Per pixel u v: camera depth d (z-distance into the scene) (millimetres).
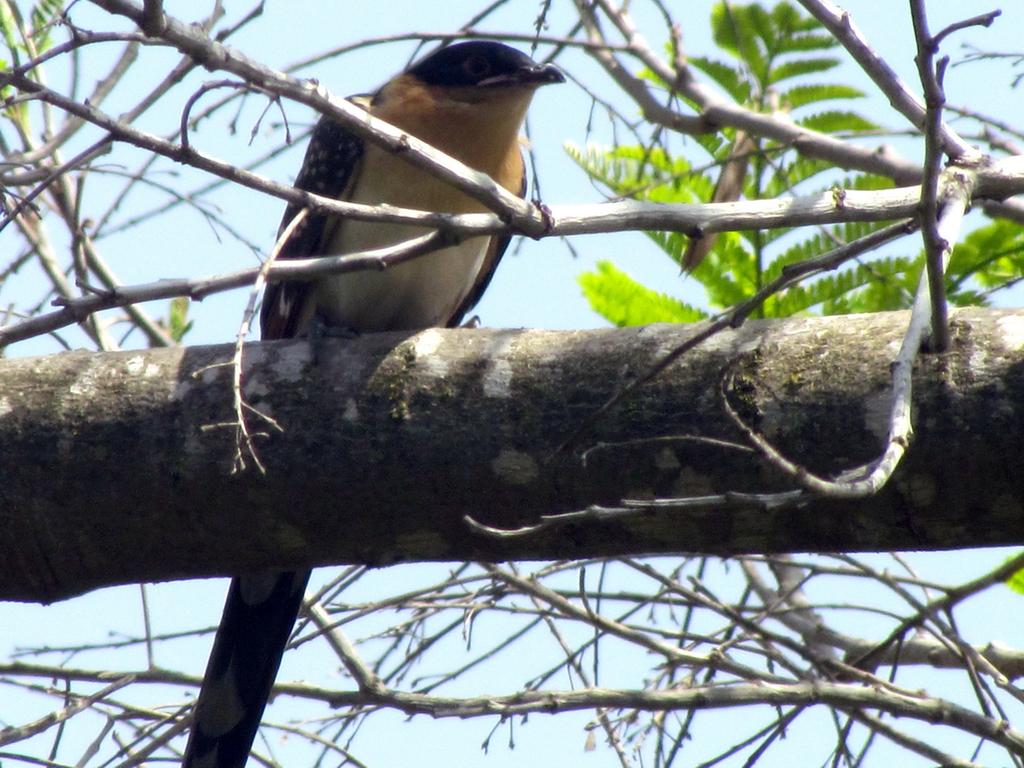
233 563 6336
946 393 5504
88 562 6320
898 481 5543
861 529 5707
